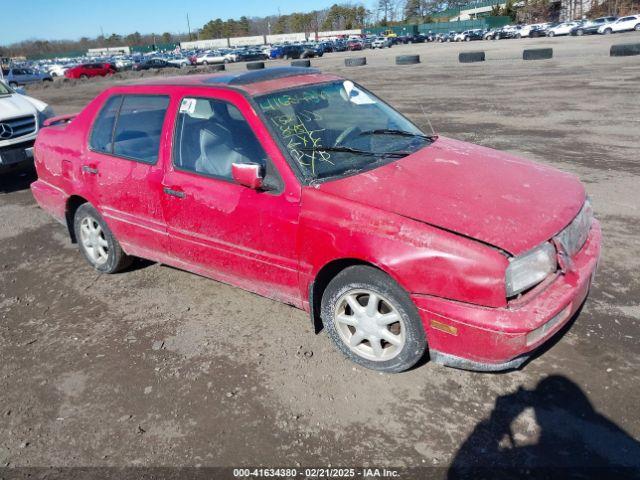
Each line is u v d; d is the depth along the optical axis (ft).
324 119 12.24
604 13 227.61
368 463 8.61
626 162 23.56
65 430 9.90
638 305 12.20
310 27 481.05
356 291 10.25
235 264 12.06
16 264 17.60
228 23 529.45
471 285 8.70
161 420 9.92
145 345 12.32
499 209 9.56
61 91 92.12
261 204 11.00
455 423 9.25
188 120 12.62
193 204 12.25
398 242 9.21
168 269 16.29
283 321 12.87
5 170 25.48
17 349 12.60
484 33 195.72
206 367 11.32
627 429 8.80
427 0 421.18
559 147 26.99
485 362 9.00
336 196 10.08
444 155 11.94
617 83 48.24
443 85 58.95
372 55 148.77
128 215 14.12
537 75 60.44
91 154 14.83
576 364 10.37
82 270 16.72
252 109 11.47
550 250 9.20
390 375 10.57
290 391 10.36
